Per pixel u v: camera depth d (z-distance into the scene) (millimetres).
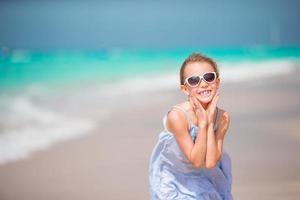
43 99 18891
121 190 7625
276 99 16031
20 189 7867
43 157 9922
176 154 4469
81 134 12102
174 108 4465
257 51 61312
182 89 4551
